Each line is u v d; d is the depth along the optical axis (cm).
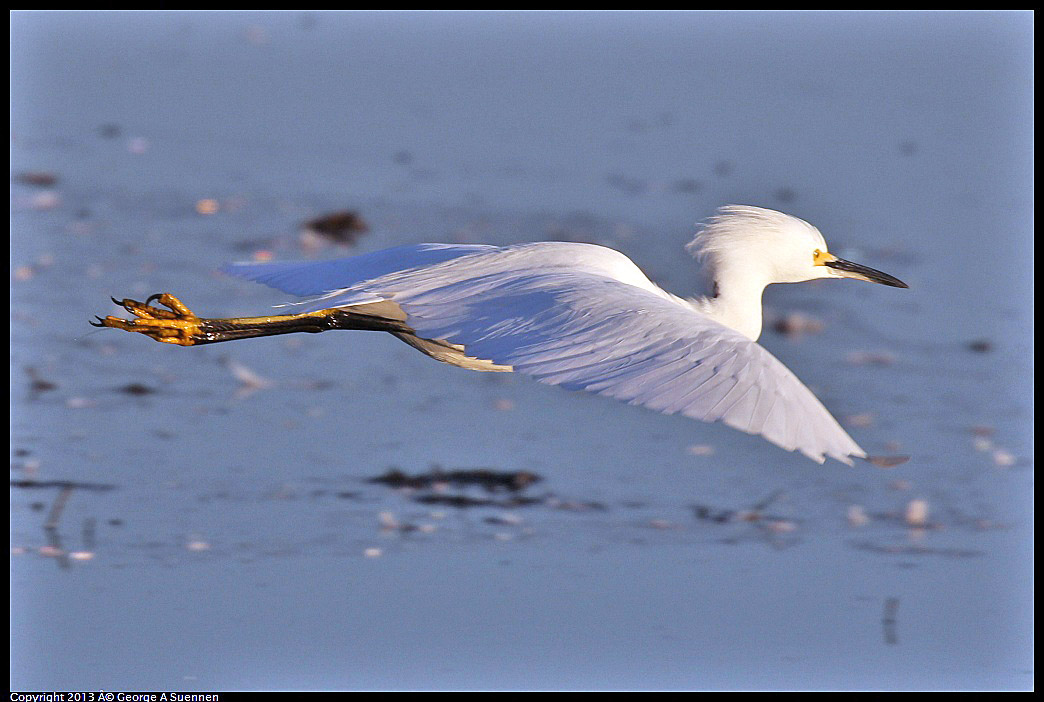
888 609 941
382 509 1047
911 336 1541
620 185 2088
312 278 828
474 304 675
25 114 2238
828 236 1881
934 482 1159
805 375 1411
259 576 934
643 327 597
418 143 2289
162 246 1631
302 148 2202
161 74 2644
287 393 1279
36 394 1219
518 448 1186
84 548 957
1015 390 1390
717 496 1112
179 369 1312
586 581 954
